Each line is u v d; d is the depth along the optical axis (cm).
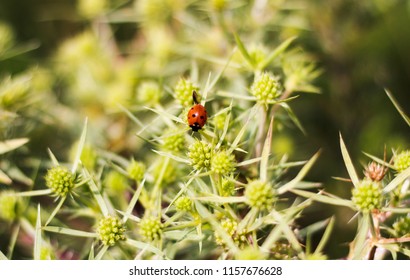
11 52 48
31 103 46
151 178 40
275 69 46
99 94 49
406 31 51
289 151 47
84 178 38
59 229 37
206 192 37
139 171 40
